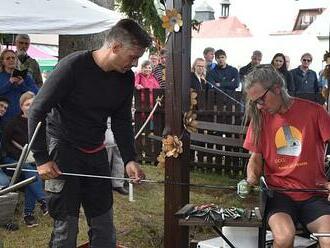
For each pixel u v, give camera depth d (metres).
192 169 7.90
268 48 14.92
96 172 3.10
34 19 6.14
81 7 6.61
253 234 3.35
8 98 5.99
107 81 2.98
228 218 3.09
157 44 4.82
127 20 2.92
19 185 2.56
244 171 7.52
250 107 3.26
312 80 9.08
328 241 2.89
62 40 7.46
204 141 6.74
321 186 3.13
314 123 3.15
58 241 3.04
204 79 8.20
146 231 4.94
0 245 4.15
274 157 3.21
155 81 8.34
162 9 3.89
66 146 3.01
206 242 3.68
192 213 3.14
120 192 6.20
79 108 2.97
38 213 5.45
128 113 3.24
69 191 3.01
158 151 8.01
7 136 5.14
